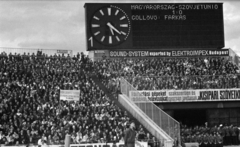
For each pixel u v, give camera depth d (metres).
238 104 57.28
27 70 54.84
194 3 65.69
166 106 55.81
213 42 65.81
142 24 64.69
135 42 64.38
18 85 50.91
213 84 56.56
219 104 56.88
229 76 57.38
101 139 42.34
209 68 61.97
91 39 63.47
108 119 46.78
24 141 40.88
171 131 43.72
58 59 60.34
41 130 42.41
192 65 62.06
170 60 63.06
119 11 64.19
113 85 55.31
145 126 47.31
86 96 50.81
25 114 44.56
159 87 55.34
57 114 45.94
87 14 63.53
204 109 58.84
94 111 48.06
